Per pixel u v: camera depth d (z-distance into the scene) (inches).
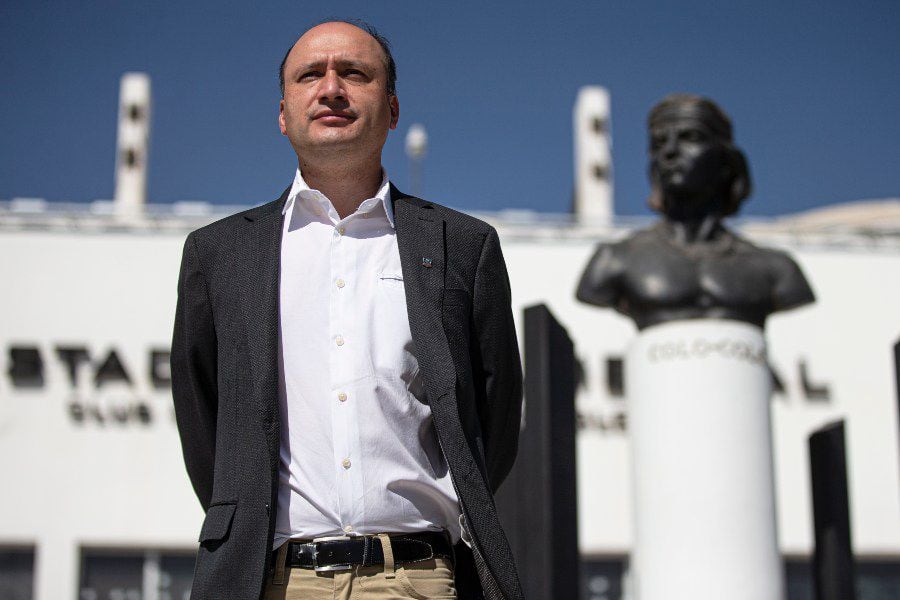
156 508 825.5
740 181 418.6
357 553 117.6
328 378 121.6
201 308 127.9
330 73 129.1
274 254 125.6
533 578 293.1
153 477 829.2
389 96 135.3
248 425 120.0
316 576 117.3
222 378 123.1
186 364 129.5
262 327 122.3
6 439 828.6
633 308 403.2
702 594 367.2
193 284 128.3
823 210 1073.5
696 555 370.3
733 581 367.6
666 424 382.0
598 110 1106.7
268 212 130.3
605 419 840.3
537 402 302.7
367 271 125.9
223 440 121.0
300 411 121.3
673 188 410.3
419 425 123.1
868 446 855.7
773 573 371.9
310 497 118.8
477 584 125.0
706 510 372.8
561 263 884.6
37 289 853.8
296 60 130.6
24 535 818.2
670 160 410.6
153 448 832.3
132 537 821.2
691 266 397.1
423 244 127.2
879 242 895.7
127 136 1088.8
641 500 383.6
